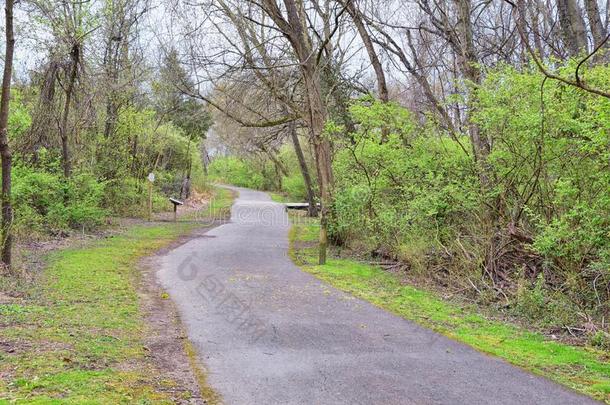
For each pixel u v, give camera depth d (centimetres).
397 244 1459
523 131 1055
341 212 1645
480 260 1120
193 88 2050
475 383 570
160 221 2602
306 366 611
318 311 883
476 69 1410
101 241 1659
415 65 1988
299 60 1638
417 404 508
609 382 587
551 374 612
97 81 2197
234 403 496
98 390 483
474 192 1196
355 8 1794
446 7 1677
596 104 868
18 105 1881
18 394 453
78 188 1878
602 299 923
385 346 698
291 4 1608
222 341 700
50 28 1792
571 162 1002
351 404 503
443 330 789
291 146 4831
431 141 1438
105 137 2512
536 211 1116
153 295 968
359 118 1625
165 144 3531
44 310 780
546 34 1717
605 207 908
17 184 1541
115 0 2198
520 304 938
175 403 481
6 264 1030
